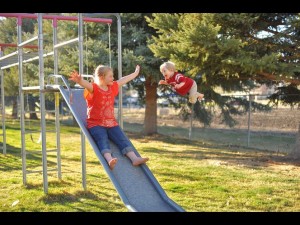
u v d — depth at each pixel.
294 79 9.63
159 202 4.72
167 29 10.71
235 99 17.00
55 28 7.26
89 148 13.30
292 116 16.75
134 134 18.03
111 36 15.59
